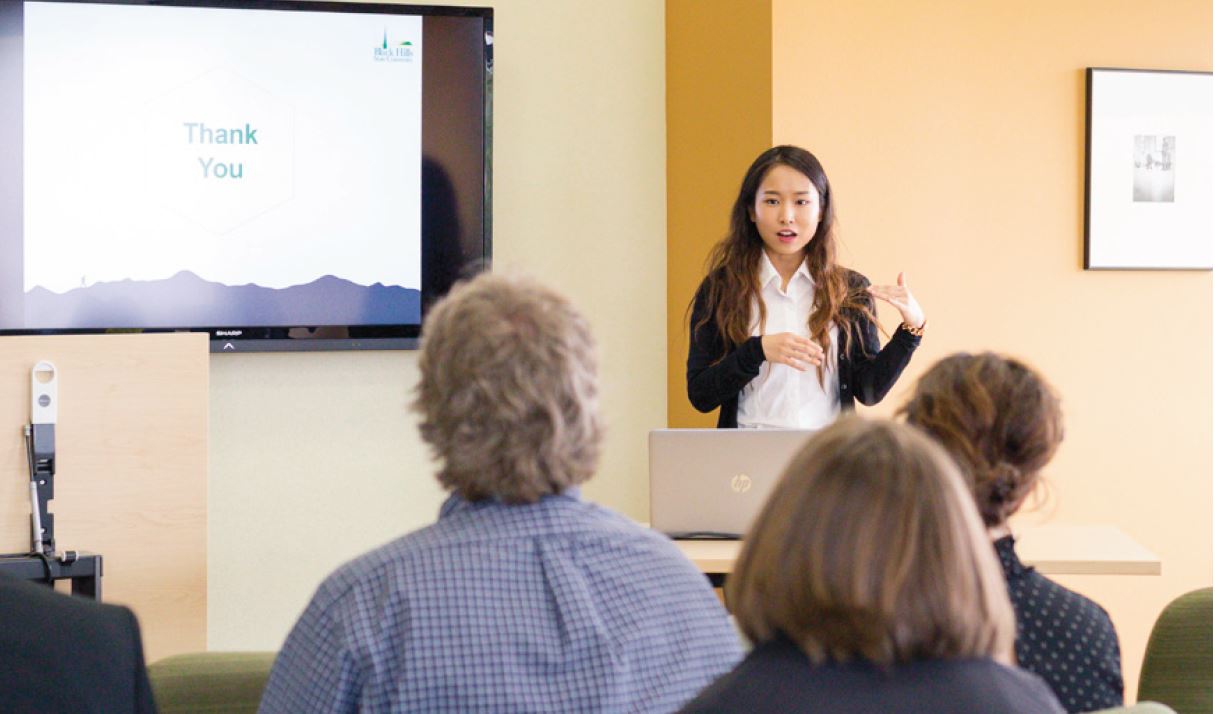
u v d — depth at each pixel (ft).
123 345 11.26
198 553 11.46
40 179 14.43
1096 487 14.57
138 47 14.61
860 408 14.07
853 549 3.27
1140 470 14.66
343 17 14.92
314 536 15.58
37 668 4.22
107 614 4.44
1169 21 14.57
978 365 6.03
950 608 3.26
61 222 14.48
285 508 15.52
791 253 12.41
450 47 15.10
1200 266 14.66
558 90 16.07
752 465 9.96
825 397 12.44
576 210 16.14
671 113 16.15
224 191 14.79
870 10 13.87
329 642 4.55
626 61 16.22
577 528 4.80
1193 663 7.57
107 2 14.53
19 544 10.96
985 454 5.83
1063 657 5.83
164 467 11.37
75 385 11.14
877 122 13.91
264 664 6.12
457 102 15.11
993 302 14.26
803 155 12.32
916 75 14.01
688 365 12.59
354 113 14.96
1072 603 5.94
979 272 14.23
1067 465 14.52
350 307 15.01
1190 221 14.61
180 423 11.41
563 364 4.76
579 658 4.59
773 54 13.57
